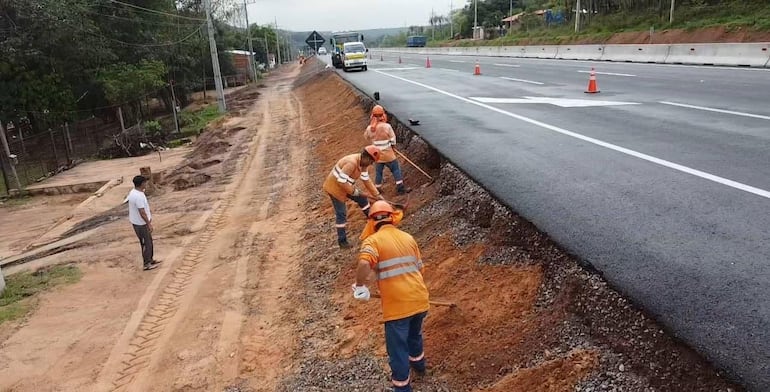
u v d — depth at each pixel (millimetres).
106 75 27500
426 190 8078
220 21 54781
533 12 64312
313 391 4777
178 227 11086
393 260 4035
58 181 17953
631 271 4109
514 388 3684
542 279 4570
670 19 31516
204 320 6938
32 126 25734
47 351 6570
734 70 18000
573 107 11922
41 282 8742
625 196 5742
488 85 18344
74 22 24859
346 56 32531
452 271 5570
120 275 8836
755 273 3938
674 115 10078
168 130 27609
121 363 6184
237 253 9266
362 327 5574
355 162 7418
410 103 14445
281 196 12547
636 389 3252
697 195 5602
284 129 22094
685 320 3441
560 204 5641
